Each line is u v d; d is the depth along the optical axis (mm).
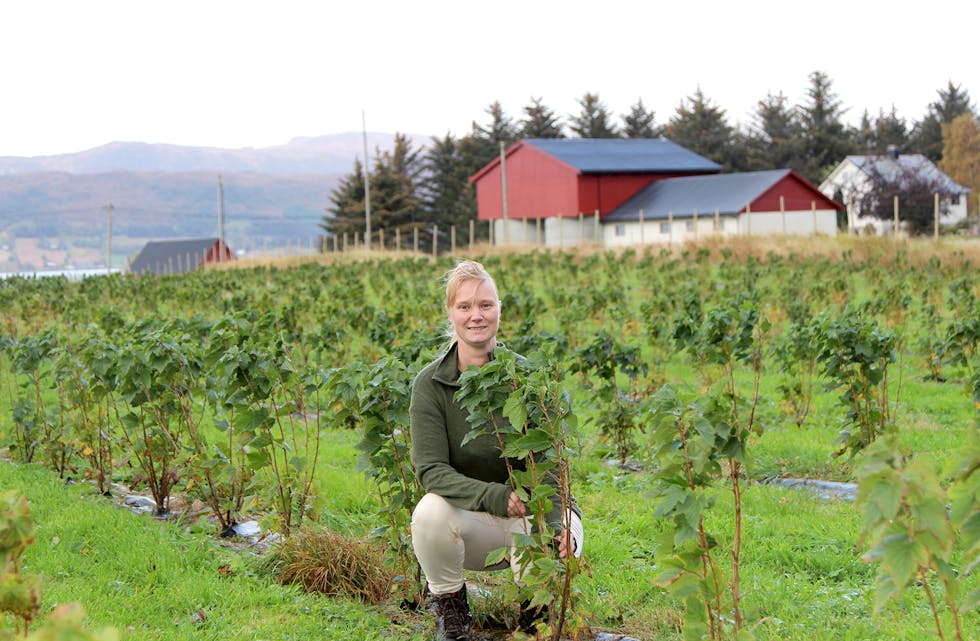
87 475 7738
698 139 83875
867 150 83062
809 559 5535
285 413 6012
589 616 4648
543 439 4074
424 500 4598
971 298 14344
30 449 8203
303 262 42719
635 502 6875
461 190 80750
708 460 3602
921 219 58625
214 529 6398
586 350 8312
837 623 4637
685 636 3588
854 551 5621
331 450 8711
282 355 6000
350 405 5344
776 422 9359
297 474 5910
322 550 5379
